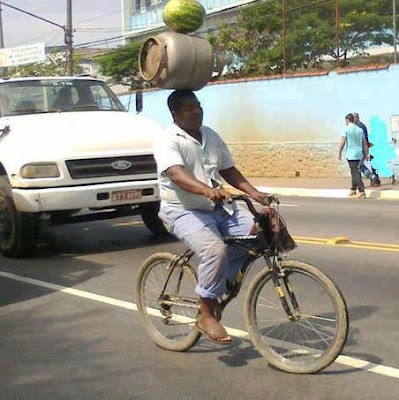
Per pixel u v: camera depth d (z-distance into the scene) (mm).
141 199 9164
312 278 4633
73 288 7422
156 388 4555
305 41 23812
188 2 5570
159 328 5465
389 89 19719
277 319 4824
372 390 4375
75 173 8805
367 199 16078
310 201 16062
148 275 5520
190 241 4762
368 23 23141
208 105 25031
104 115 9906
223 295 4922
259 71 25375
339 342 4512
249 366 4883
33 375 4867
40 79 10414
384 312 6066
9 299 7039
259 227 4680
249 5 28297
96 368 4965
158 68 5312
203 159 4887
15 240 9039
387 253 8742
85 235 10930
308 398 4285
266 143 23266
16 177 8773
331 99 21188
